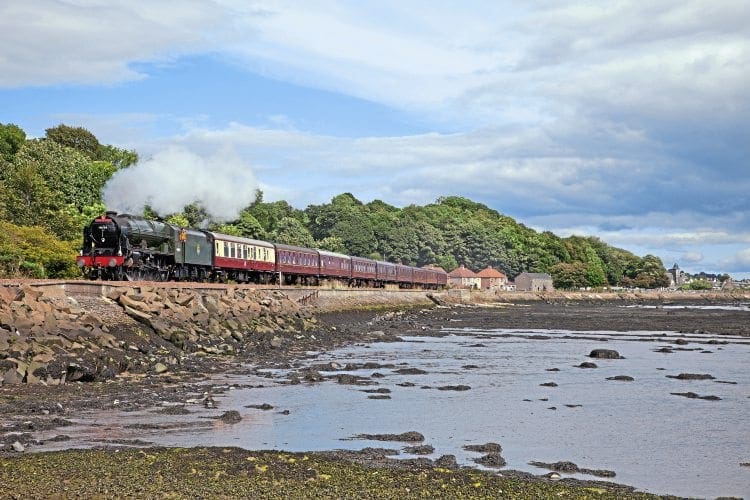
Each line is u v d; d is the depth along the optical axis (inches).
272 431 951.0
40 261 2368.4
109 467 726.5
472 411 1130.7
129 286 1827.0
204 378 1386.6
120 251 2135.8
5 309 1343.5
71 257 2434.8
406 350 2082.9
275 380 1393.9
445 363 1761.8
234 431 939.3
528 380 1477.6
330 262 3966.5
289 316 2506.2
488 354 1987.0
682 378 1509.6
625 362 1817.2
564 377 1526.8
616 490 706.2
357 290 3917.3
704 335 2773.1
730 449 904.3
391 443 903.7
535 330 3031.5
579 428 1015.6
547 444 920.3
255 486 677.3
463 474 741.3
